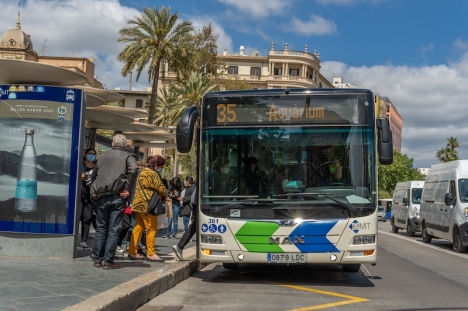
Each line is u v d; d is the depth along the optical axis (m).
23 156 9.99
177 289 8.92
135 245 10.58
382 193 95.38
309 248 8.95
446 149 107.56
